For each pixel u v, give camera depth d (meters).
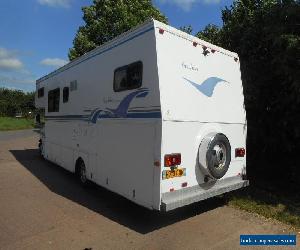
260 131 8.31
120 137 6.27
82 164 8.25
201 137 5.93
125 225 5.89
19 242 5.19
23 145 18.25
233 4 10.25
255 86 8.18
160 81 5.35
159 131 5.30
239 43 9.11
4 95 57.09
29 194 7.82
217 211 6.61
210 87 6.21
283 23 7.41
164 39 5.54
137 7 21.98
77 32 22.12
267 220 6.13
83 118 8.02
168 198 5.38
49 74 10.99
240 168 6.88
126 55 6.16
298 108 7.42
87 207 6.87
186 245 5.10
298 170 8.20
